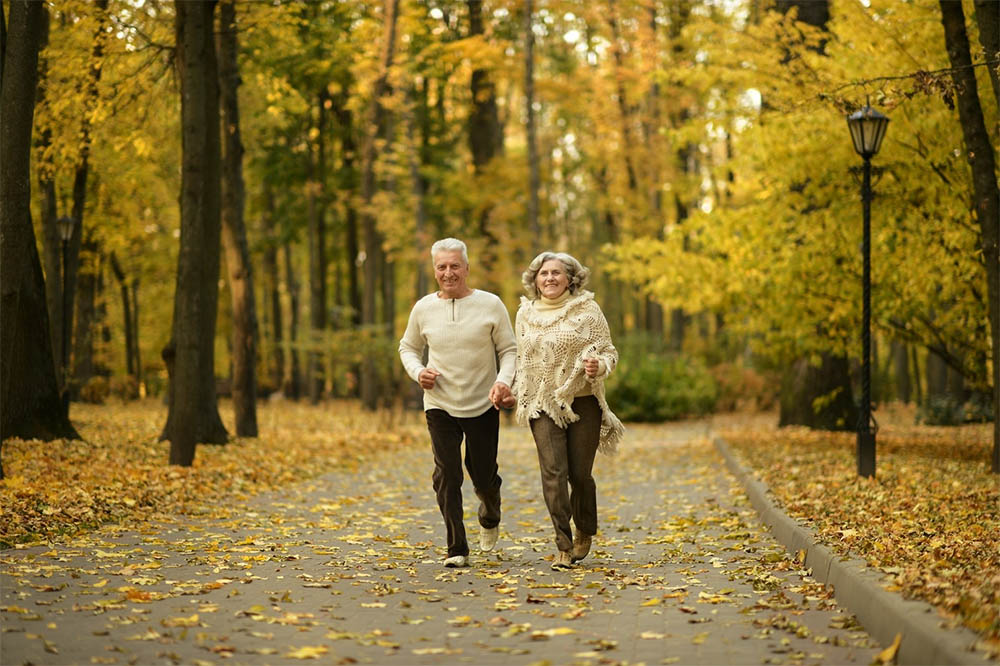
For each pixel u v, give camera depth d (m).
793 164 16.64
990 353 17.23
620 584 7.27
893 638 5.35
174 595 6.77
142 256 39.88
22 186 12.20
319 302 40.44
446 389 8.04
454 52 31.67
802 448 18.45
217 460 15.79
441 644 5.60
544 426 8.16
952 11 13.66
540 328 8.20
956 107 14.93
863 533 8.09
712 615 6.30
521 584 7.32
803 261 16.94
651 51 30.27
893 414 32.56
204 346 18.69
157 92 19.36
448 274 8.07
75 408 31.34
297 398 46.94
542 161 40.59
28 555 8.01
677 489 14.23
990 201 13.80
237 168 21.22
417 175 32.72
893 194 16.30
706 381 35.47
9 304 12.01
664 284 20.23
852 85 13.84
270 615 6.25
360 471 17.02
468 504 12.49
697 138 18.55
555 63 36.62
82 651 5.28
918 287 16.03
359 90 31.02
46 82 18.55
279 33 20.56
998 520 8.97
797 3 22.61
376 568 7.96
